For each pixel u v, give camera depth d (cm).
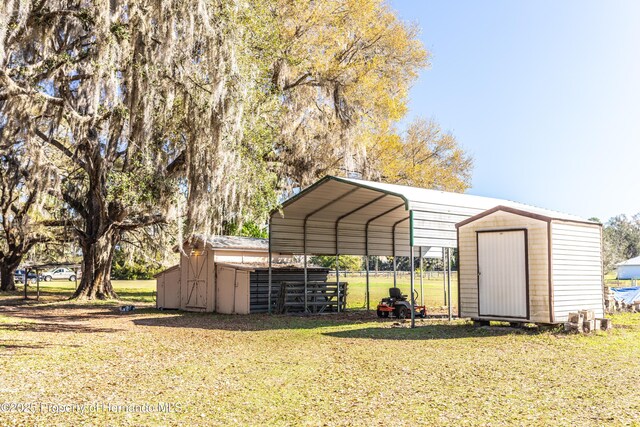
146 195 1867
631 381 766
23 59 1684
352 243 2100
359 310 2108
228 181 1658
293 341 1208
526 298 1316
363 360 956
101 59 1361
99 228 2386
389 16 2781
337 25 2597
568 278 1336
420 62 2900
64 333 1356
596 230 1454
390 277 5247
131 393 722
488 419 596
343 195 1750
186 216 1950
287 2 2420
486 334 1260
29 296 3066
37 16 1337
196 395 713
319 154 2656
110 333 1370
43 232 3050
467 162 3653
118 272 5888
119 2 1412
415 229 1462
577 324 1244
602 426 564
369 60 2778
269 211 1823
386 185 1669
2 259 3506
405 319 1666
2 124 1845
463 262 1425
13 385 753
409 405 658
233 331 1409
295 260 2348
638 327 1382
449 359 955
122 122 1647
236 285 1970
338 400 686
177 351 1073
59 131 2236
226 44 1511
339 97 2648
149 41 1474
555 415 606
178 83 1539
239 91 1563
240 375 838
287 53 2409
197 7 1424
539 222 1309
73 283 5072
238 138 1639
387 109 2836
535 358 952
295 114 2555
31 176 2041
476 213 1655
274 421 601
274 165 2428
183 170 2081
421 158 3594
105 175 2241
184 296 2138
